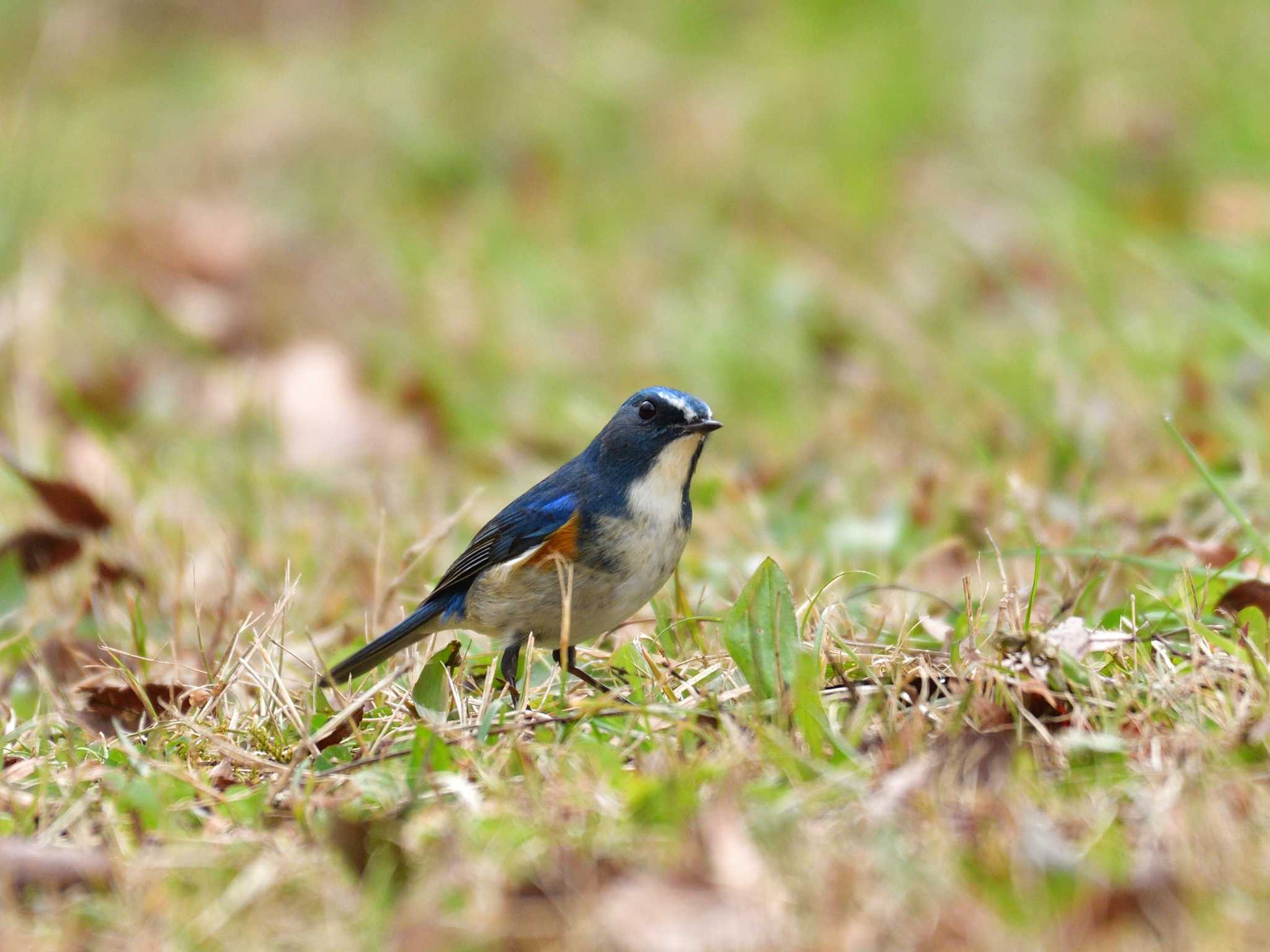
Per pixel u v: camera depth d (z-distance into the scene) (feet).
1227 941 16.10
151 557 35.68
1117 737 21.18
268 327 55.01
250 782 22.89
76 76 80.28
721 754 20.95
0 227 59.47
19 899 19.03
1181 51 70.13
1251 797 18.99
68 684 30.42
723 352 50.31
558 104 72.38
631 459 27.84
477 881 17.93
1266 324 44.34
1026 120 67.41
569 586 26.78
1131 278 50.57
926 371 45.65
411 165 69.41
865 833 18.60
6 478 41.81
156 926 17.97
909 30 75.25
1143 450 38.04
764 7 79.97
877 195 63.16
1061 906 17.02
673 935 16.63
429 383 48.01
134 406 49.44
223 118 74.28
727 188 65.36
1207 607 26.53
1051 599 28.81
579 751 21.52
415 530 37.27
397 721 24.75
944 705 22.95
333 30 84.12
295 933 17.65
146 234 60.39
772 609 23.16
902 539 34.83
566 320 55.01
